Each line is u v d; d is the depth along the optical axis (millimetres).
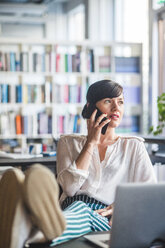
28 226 1515
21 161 3777
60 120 7129
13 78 7289
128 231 1496
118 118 2273
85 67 7309
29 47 7375
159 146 6211
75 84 7496
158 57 7227
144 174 2230
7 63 7047
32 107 7336
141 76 7543
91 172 2221
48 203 1474
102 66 7383
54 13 13133
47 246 1652
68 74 7234
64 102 7238
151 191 1501
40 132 7102
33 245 1636
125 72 7477
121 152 2264
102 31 9773
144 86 7523
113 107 2262
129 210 1479
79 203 1951
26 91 7117
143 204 1494
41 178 1457
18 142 7227
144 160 2252
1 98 7027
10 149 6992
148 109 7270
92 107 2279
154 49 7203
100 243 1682
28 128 7090
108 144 2279
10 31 14719
